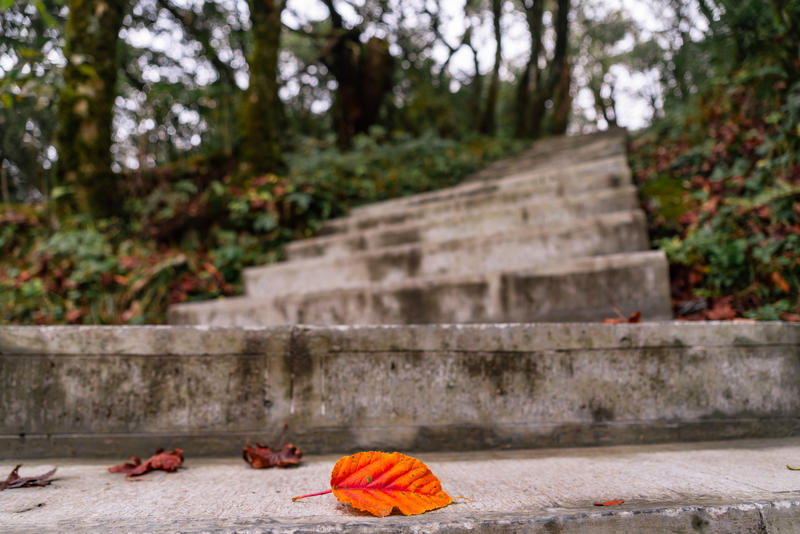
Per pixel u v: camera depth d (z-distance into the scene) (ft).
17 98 9.41
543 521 3.39
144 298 12.01
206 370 5.71
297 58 32.60
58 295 11.51
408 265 11.46
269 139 16.84
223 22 22.82
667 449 5.56
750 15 11.92
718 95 13.94
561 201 12.09
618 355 5.98
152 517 3.50
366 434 5.73
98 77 13.79
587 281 8.72
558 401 5.90
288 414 5.72
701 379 5.99
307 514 3.57
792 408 6.02
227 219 14.61
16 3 12.42
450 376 5.87
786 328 6.12
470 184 18.06
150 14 20.98
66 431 5.55
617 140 18.06
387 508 3.36
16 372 5.55
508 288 9.10
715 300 8.67
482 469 4.90
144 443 5.58
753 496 3.76
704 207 10.30
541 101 37.42
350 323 9.79
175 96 16.87
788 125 10.40
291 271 12.28
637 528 3.45
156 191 14.56
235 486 4.40
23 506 3.78
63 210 13.42
